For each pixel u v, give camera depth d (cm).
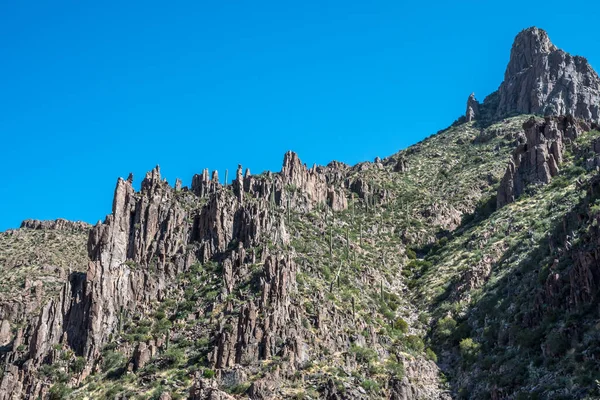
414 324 14350
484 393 11244
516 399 10406
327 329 12300
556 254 12631
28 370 12769
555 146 18112
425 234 18975
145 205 15650
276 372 11062
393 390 11325
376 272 16288
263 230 15100
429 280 16125
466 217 19862
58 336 13438
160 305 13975
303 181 18875
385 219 19788
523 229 15738
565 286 11600
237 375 11106
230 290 13650
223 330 12006
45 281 18738
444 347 13362
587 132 18938
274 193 17525
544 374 10562
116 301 13925
